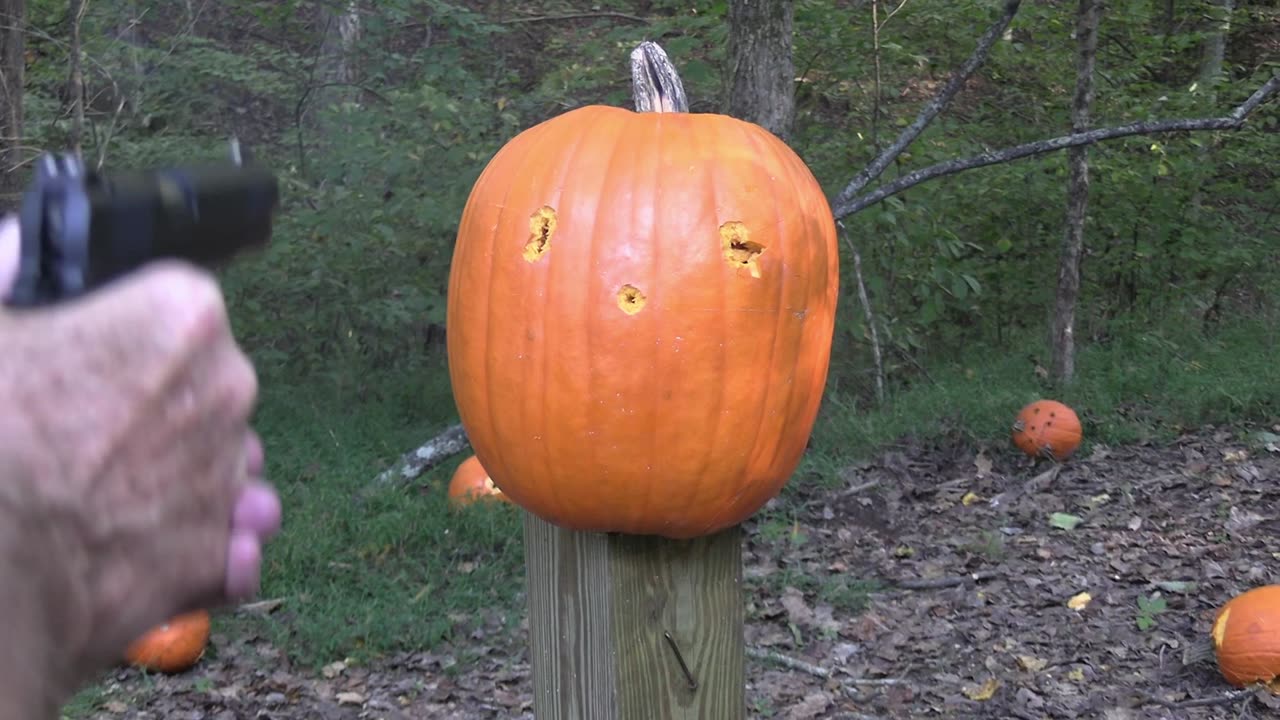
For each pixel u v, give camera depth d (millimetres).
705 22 8023
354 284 7480
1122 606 5250
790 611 5141
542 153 2080
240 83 8008
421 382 8031
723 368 1939
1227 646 4391
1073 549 5984
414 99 7523
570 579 2094
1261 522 6242
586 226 1969
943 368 8789
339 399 7500
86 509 408
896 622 5129
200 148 7465
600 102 8484
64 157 453
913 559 5867
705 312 1930
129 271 440
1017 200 9242
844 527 6258
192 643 4512
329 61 8328
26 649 387
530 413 1983
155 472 425
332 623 4816
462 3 10531
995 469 7184
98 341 419
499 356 2018
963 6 8758
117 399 417
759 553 5879
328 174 7516
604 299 1935
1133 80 10070
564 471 1966
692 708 2047
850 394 8148
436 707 4320
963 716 4238
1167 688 4445
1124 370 8688
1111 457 7363
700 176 1994
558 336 1953
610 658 1992
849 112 8766
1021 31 9789
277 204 512
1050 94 9711
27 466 397
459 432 6375
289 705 4320
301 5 8320
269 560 5309
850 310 8109
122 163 7066
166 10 8555
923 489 6785
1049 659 4727
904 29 8781
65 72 7637
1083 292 9945
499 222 2061
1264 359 8844
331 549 5480
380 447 6977
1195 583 5445
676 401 1934
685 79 7953
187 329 428
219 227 478
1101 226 9734
